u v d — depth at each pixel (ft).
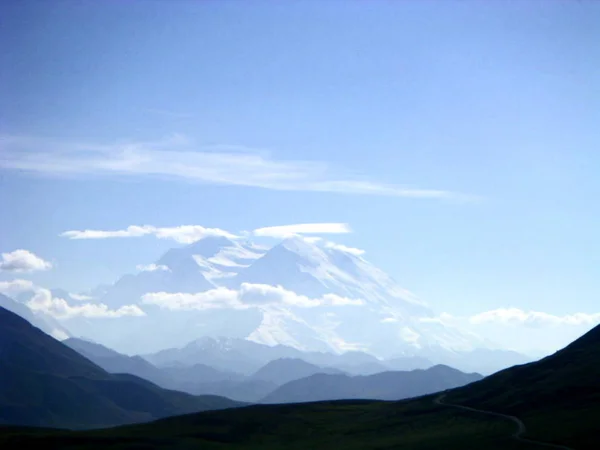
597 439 621.72
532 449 618.03
